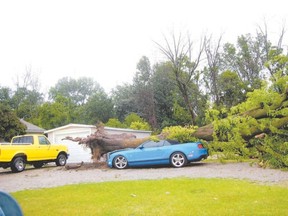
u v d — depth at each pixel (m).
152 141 14.66
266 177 9.98
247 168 12.34
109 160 14.80
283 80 12.81
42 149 17.61
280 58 14.09
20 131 25.02
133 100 47.91
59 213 6.13
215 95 35.50
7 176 14.34
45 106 43.00
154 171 12.89
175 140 14.65
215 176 10.69
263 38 38.97
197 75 35.62
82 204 6.90
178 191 8.01
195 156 13.67
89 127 21.44
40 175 13.89
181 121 38.72
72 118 47.03
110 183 9.99
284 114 12.49
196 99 36.62
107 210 6.19
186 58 35.44
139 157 14.26
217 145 14.32
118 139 16.50
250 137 13.53
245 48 38.75
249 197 6.88
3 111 24.88
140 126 32.41
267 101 12.96
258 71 38.09
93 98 47.28
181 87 35.19
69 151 22.19
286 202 6.29
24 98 51.19
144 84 47.31
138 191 8.27
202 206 6.19
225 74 34.06
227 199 6.77
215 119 14.28
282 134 12.57
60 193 8.51
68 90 81.94
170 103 43.78
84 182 10.82
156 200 6.98
